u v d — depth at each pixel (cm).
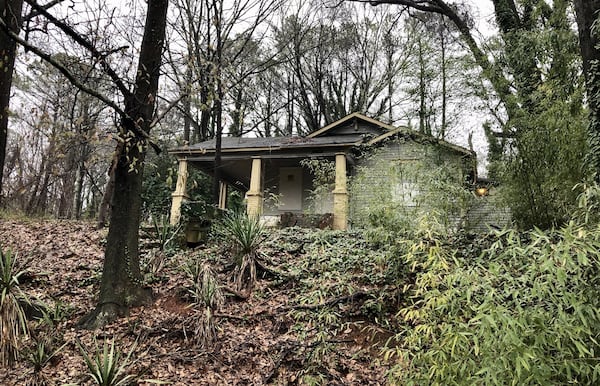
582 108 441
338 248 646
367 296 488
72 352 411
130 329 448
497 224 486
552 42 511
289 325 457
